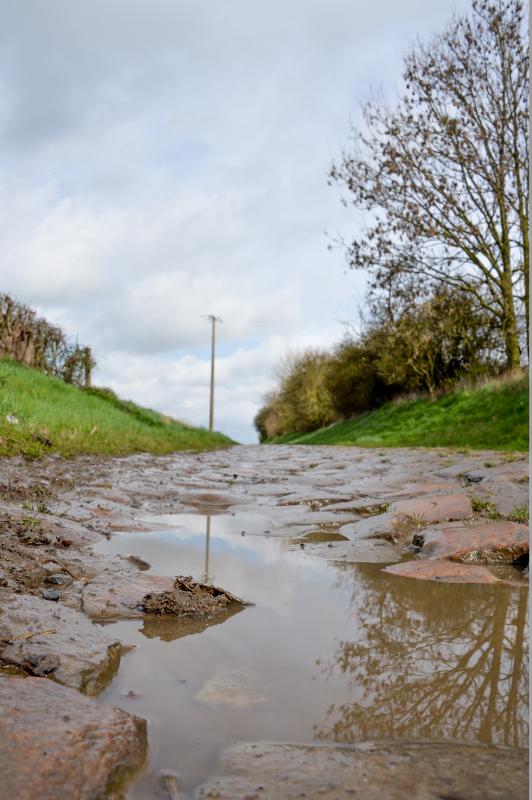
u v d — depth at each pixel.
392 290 19.83
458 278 18.59
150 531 4.21
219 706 1.57
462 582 2.93
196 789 1.18
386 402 28.06
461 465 7.96
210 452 16.20
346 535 4.22
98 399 17.75
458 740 1.39
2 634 1.88
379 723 1.48
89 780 1.16
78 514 4.48
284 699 1.62
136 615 2.36
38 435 8.52
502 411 16.02
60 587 2.62
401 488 6.61
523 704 1.59
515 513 4.42
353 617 2.37
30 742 1.22
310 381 38.97
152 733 1.42
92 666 1.76
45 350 18.62
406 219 17.61
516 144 16.97
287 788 1.15
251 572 3.12
